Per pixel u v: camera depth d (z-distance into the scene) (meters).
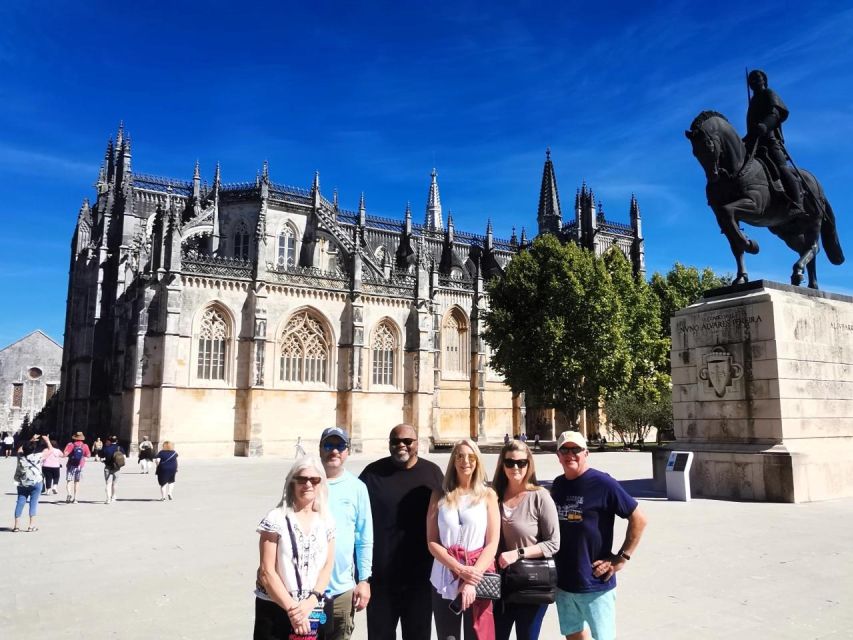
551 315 62.06
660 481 25.78
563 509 7.66
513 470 7.71
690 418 24.55
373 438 68.56
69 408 83.06
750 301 22.80
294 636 6.31
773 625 9.66
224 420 60.50
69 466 27.30
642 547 15.02
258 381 61.22
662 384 71.75
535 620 7.20
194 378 59.62
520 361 63.16
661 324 80.12
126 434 59.81
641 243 110.69
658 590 11.56
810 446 22.45
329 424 66.00
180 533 19.16
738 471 22.48
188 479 37.47
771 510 19.94
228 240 79.88
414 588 7.86
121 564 14.95
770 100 24.34
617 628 9.55
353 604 7.39
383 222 100.44
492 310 67.62
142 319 59.47
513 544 7.46
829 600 10.91
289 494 6.91
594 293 61.88
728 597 11.11
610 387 62.88
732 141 23.67
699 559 13.82
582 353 60.94
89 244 87.31
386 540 7.95
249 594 12.23
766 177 24.20
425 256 85.69
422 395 71.00
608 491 7.57
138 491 31.36
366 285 69.81
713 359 23.67
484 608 7.13
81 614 11.03
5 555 16.08
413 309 72.44
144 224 76.38
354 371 67.00
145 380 58.78
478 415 85.50
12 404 103.44
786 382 22.08
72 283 92.44
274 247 80.19
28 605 11.61
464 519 7.31
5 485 35.44
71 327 88.31
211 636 9.81
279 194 82.88
